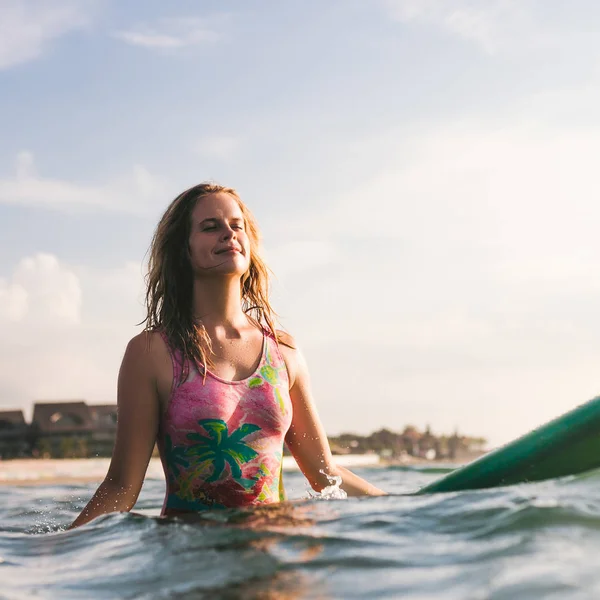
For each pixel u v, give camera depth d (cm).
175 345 287
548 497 210
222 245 295
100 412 5534
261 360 295
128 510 279
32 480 984
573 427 282
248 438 283
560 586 136
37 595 168
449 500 228
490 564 156
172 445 282
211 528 217
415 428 5262
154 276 308
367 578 156
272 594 151
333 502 252
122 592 164
